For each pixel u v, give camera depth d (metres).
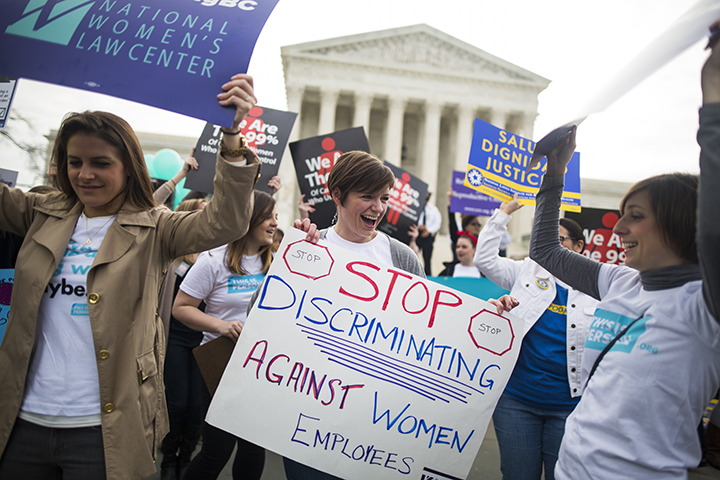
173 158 5.75
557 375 2.03
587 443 1.24
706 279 1.01
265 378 1.57
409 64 29.58
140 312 1.48
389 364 1.62
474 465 3.17
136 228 1.51
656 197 1.22
